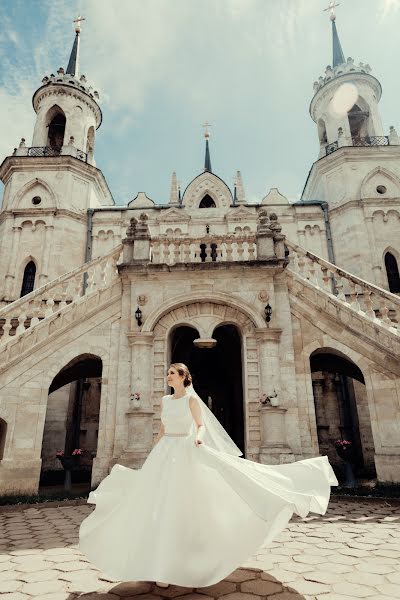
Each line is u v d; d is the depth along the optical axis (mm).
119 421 11742
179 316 12914
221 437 4805
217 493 3832
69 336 12477
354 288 12711
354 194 22594
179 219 22688
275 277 13125
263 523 3787
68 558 5168
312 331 12492
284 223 23062
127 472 4289
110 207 24438
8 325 12422
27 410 11516
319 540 5926
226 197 25531
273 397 11539
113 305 13055
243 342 12594
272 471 4195
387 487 10062
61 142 27484
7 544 5992
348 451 13266
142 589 3980
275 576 4316
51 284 13062
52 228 22125
